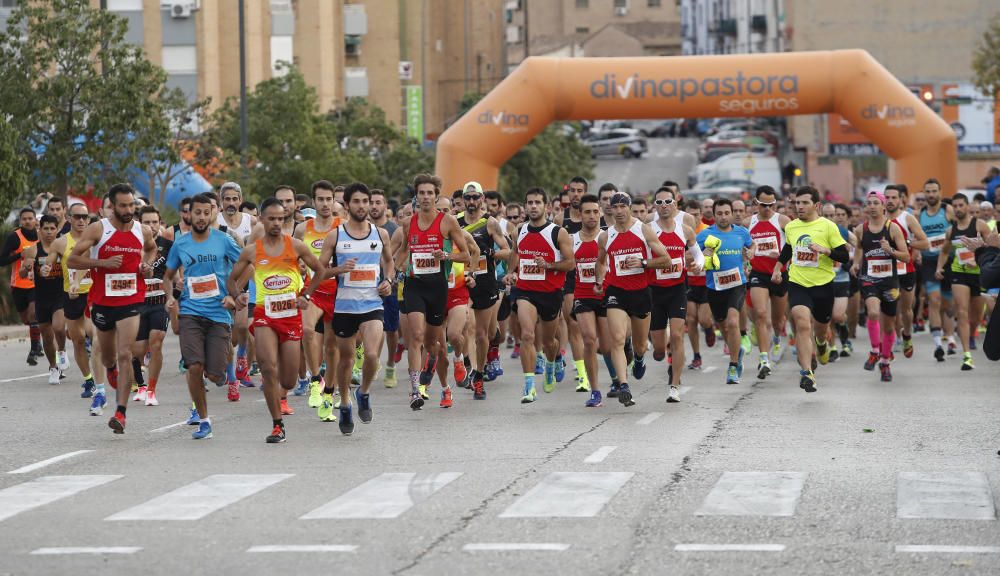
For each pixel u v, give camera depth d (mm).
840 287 43719
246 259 26625
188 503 20203
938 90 162750
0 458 24938
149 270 28281
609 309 31531
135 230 28781
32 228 44688
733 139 176750
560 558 16359
